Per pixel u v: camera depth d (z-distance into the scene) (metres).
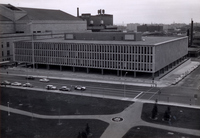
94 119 68.19
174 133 58.62
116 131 60.34
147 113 72.06
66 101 85.19
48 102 84.44
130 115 70.75
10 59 180.00
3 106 80.81
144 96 90.56
